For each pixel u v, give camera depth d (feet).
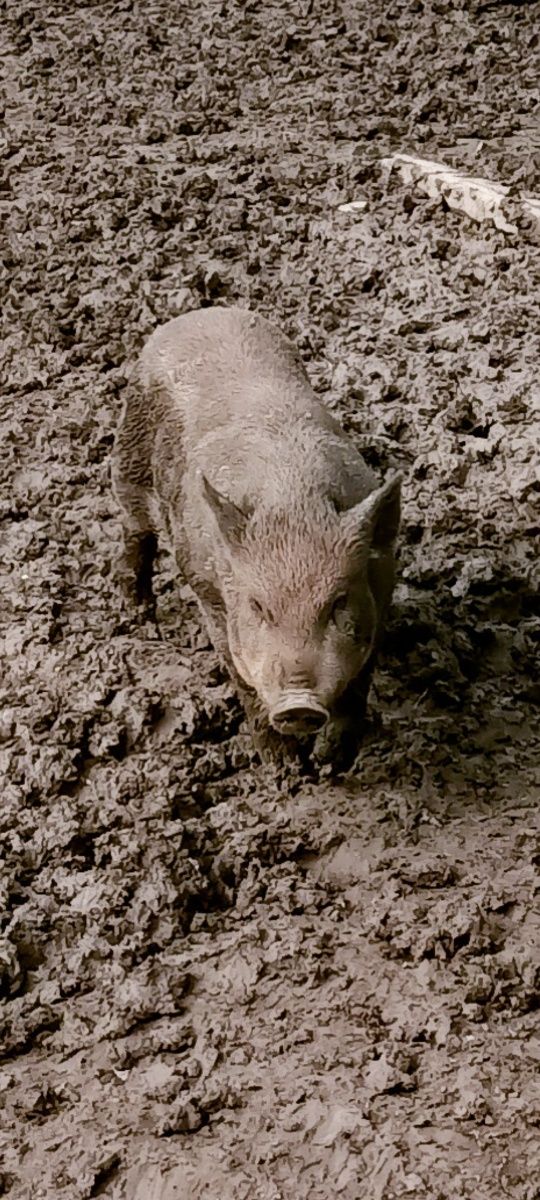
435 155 52.80
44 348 45.93
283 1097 24.64
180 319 33.55
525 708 32.30
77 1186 23.76
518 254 46.70
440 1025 25.45
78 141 57.57
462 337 43.65
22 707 32.99
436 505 38.01
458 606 34.73
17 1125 25.04
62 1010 26.89
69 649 34.47
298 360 32.81
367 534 26.16
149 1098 25.05
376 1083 24.57
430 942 26.73
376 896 28.14
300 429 28.91
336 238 49.01
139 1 68.18
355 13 63.87
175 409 31.30
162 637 35.19
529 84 57.36
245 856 29.09
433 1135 23.79
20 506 39.58
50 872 29.22
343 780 30.63
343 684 25.91
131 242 50.06
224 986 26.78
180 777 30.99
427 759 30.89
